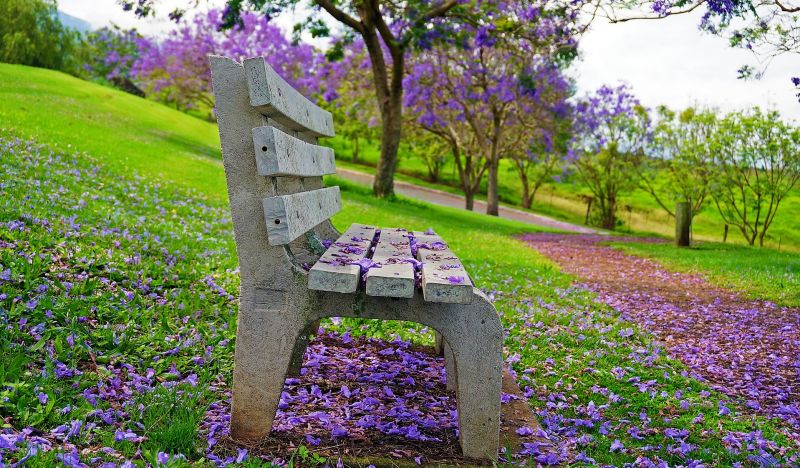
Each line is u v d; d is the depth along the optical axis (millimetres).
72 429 2697
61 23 61844
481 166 52406
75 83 38688
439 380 4402
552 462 3146
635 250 20391
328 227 4824
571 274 13031
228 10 22062
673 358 6305
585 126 38969
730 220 35625
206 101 44125
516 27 20109
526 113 35781
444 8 22844
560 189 68562
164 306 4895
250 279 2990
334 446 3045
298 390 3861
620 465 3332
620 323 7812
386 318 3008
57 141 15086
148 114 35938
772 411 4801
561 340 6402
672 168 38188
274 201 2869
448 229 20234
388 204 25094
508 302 8211
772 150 32688
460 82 32906
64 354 3490
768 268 15031
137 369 3664
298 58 37688
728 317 9148
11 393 2895
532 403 4324
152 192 12219
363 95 33562
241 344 3002
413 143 51125
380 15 24750
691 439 3912
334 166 4984
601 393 4746
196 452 2791
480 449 3062
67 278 4941
